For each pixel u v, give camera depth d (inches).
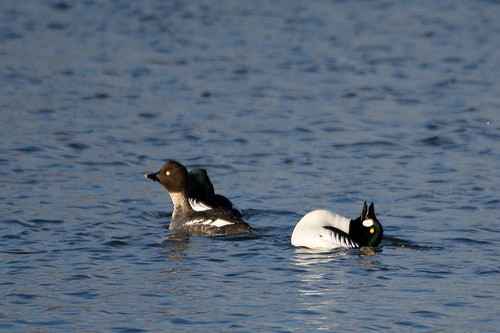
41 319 470.6
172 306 489.1
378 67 1277.1
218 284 521.3
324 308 486.3
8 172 786.8
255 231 629.0
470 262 557.9
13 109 1019.9
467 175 784.9
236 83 1173.1
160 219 671.1
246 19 1603.1
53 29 1491.1
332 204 704.4
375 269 544.1
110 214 676.1
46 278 529.0
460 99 1096.8
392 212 676.7
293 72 1242.0
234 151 871.1
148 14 1616.6
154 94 1106.7
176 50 1365.7
